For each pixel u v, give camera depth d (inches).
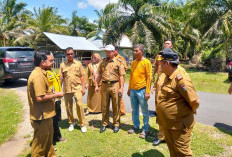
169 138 104.2
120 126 185.5
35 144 117.5
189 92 92.0
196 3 751.1
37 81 108.0
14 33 1113.4
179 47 981.8
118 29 652.7
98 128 181.9
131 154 138.3
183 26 783.7
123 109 216.4
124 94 319.6
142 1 633.0
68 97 172.2
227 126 185.6
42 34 845.8
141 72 154.6
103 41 655.1
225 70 650.8
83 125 174.1
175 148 102.3
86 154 139.5
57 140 157.3
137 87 157.5
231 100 279.0
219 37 711.7
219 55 681.0
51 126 122.9
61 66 174.1
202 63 746.8
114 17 645.3
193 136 160.2
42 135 116.6
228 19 647.1
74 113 221.8
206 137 158.4
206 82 426.3
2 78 361.7
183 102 96.6
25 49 378.3
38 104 113.6
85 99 289.7
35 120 113.7
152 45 605.6
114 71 165.6
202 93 324.8
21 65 365.4
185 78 93.5
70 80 169.5
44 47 914.7
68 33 1350.9
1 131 176.4
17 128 184.9
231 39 650.8
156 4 674.8
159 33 655.8
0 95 312.5
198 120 201.8
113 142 154.7
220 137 158.9
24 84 412.5
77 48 843.4
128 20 649.6
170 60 94.3
